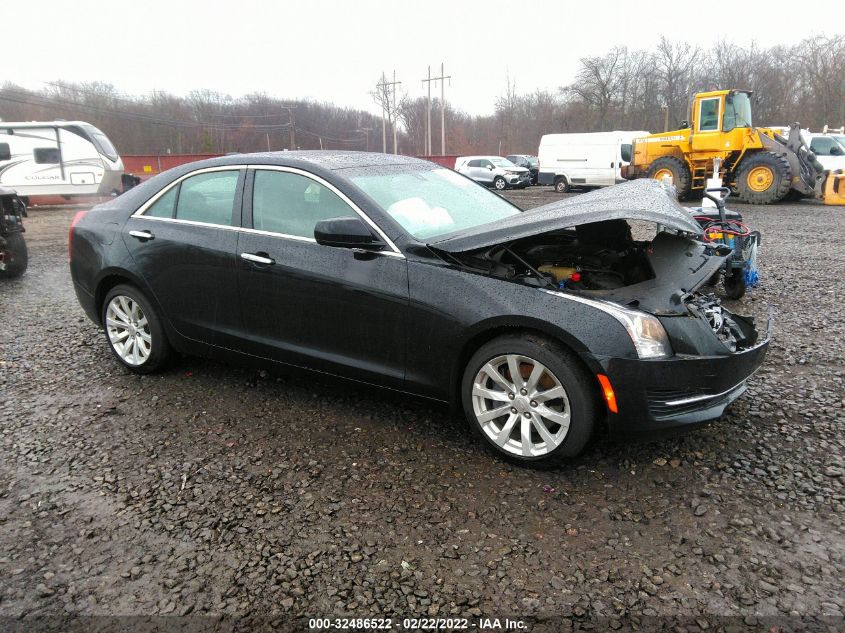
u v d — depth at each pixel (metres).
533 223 2.98
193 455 3.27
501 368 3.10
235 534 2.61
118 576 2.37
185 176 4.11
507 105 66.19
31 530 2.66
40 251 11.20
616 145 22.39
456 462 3.14
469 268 3.11
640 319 2.79
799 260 8.62
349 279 3.34
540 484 2.92
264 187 3.75
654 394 2.77
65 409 3.88
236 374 4.41
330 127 86.75
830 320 5.55
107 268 4.29
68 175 19.33
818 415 3.58
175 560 2.45
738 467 3.03
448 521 2.66
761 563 2.36
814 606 2.13
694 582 2.27
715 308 3.37
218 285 3.84
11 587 2.32
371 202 3.39
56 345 5.20
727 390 2.92
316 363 3.58
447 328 3.09
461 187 4.20
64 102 59.28
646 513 2.68
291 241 3.57
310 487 2.95
